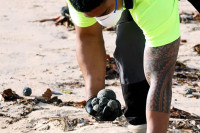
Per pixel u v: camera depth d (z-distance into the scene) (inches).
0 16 1188.5
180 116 565.6
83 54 442.9
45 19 1139.3
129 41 426.3
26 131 520.1
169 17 348.8
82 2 333.4
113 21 359.6
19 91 663.8
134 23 425.4
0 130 524.4
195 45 912.3
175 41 357.1
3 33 1036.5
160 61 359.6
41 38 1004.6
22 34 1032.8
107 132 495.8
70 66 808.9
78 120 536.7
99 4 335.6
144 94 433.1
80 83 717.9
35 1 1352.1
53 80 729.6
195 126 532.1
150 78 369.4
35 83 708.7
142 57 426.3
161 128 362.3
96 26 437.1
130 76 429.7
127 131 495.8
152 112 362.0
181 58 847.1
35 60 845.2
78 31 441.4
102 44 446.9
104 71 446.0
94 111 402.3
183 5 1213.1
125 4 349.7
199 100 642.8
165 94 362.3
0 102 610.2
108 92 408.2
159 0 344.8
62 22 1103.0
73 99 634.2
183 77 748.0
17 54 884.6
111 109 394.9
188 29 1038.4
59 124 527.2
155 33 352.2
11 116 562.9
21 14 1205.1
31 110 580.4
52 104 606.5
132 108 440.1
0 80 724.0
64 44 962.1
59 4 1312.7
